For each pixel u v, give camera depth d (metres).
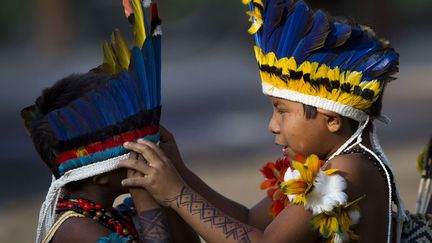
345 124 9.07
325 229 8.52
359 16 64.31
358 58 8.88
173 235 9.61
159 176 8.78
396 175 25.53
